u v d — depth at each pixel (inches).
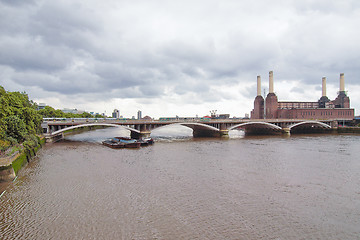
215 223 871.1
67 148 2581.2
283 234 802.8
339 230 832.9
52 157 2048.5
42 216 922.7
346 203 1063.6
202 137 4055.1
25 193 1162.6
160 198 1103.0
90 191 1190.9
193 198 1106.1
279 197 1127.6
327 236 794.8
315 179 1421.0
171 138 3863.2
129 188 1237.1
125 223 868.0
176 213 949.2
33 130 2431.1
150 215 930.7
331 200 1096.8
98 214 938.7
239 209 991.0
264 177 1455.5
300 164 1812.3
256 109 7037.4
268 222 882.8
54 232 807.7
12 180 1350.9
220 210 979.9
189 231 815.1
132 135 4055.1
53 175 1471.5
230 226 850.8
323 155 2194.9
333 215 946.1
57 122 3142.2
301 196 1143.0
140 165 1754.4
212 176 1469.0
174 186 1272.1
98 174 1496.1
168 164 1795.0
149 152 2349.9
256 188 1251.2
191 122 3833.7
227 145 2920.8
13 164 1418.6
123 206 1013.2
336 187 1277.1
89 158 2011.6
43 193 1163.3
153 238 772.0
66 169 1621.6
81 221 882.8
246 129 5816.9
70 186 1264.8
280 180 1396.4
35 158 1998.0
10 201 1063.6
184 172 1560.0
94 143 3053.6
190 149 2566.4
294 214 950.4
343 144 3014.3
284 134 4591.5
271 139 3693.4
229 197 1121.4
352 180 1403.8
